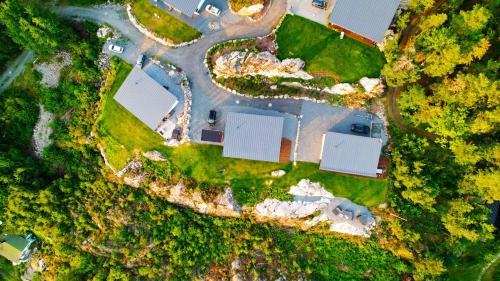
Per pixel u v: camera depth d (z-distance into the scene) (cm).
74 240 7650
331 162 6675
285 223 7331
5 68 7662
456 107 6291
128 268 7475
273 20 6906
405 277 7119
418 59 6431
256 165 6994
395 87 6862
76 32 7456
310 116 6975
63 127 7594
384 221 7081
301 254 7344
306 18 6806
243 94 7012
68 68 7550
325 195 7000
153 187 7312
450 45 5878
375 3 6369
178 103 7075
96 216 7519
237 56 6769
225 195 7044
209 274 7238
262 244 7212
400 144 6812
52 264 7875
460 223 6612
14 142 7694
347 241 7294
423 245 7031
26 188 7362
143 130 7169
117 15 7406
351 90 6825
